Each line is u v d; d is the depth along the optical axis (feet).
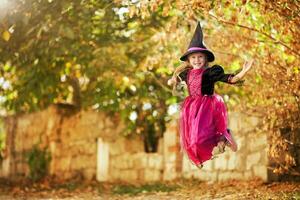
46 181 61.16
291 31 31.68
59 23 43.68
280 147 38.60
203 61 25.49
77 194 47.14
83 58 49.49
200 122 25.00
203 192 40.70
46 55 48.70
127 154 58.85
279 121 36.24
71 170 62.80
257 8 32.04
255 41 34.35
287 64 33.94
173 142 53.83
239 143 45.21
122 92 55.01
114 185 54.54
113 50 48.47
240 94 43.57
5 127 68.64
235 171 45.70
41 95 55.88
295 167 39.99
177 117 53.42
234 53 37.22
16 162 66.54
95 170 61.26
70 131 63.82
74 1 40.81
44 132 63.77
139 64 48.96
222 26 36.29
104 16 45.73
